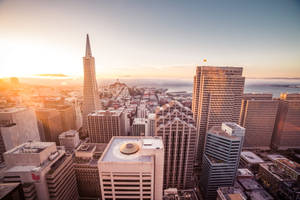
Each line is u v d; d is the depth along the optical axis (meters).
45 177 82.94
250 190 133.62
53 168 88.56
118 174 52.81
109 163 51.59
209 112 169.88
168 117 123.00
